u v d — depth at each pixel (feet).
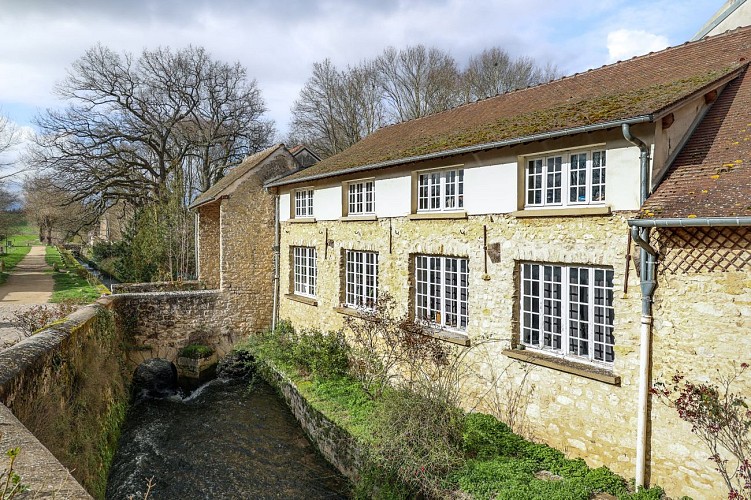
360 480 28.32
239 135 110.32
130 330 50.65
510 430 28.91
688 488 21.47
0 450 11.71
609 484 23.24
